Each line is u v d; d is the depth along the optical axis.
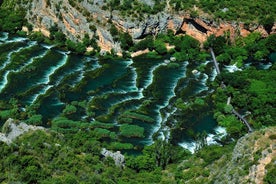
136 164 199.00
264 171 158.00
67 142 197.00
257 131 181.12
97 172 180.75
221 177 170.88
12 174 162.00
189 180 183.75
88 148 196.50
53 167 172.25
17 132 192.88
